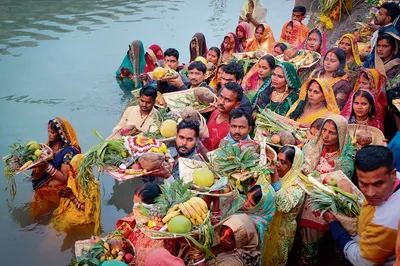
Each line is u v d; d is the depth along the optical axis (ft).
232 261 11.94
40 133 24.45
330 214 13.23
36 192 18.67
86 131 24.81
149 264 11.34
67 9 46.42
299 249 15.53
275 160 13.91
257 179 13.37
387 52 24.13
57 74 31.81
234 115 16.38
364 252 11.60
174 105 21.34
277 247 14.10
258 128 19.02
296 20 34.42
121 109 27.32
